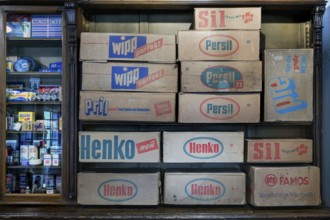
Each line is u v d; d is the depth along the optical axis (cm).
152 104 192
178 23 221
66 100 198
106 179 193
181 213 186
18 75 217
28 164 212
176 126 217
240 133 194
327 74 212
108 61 193
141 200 192
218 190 193
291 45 220
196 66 191
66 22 197
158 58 193
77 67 199
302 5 198
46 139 216
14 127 213
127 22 221
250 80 191
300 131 218
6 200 198
